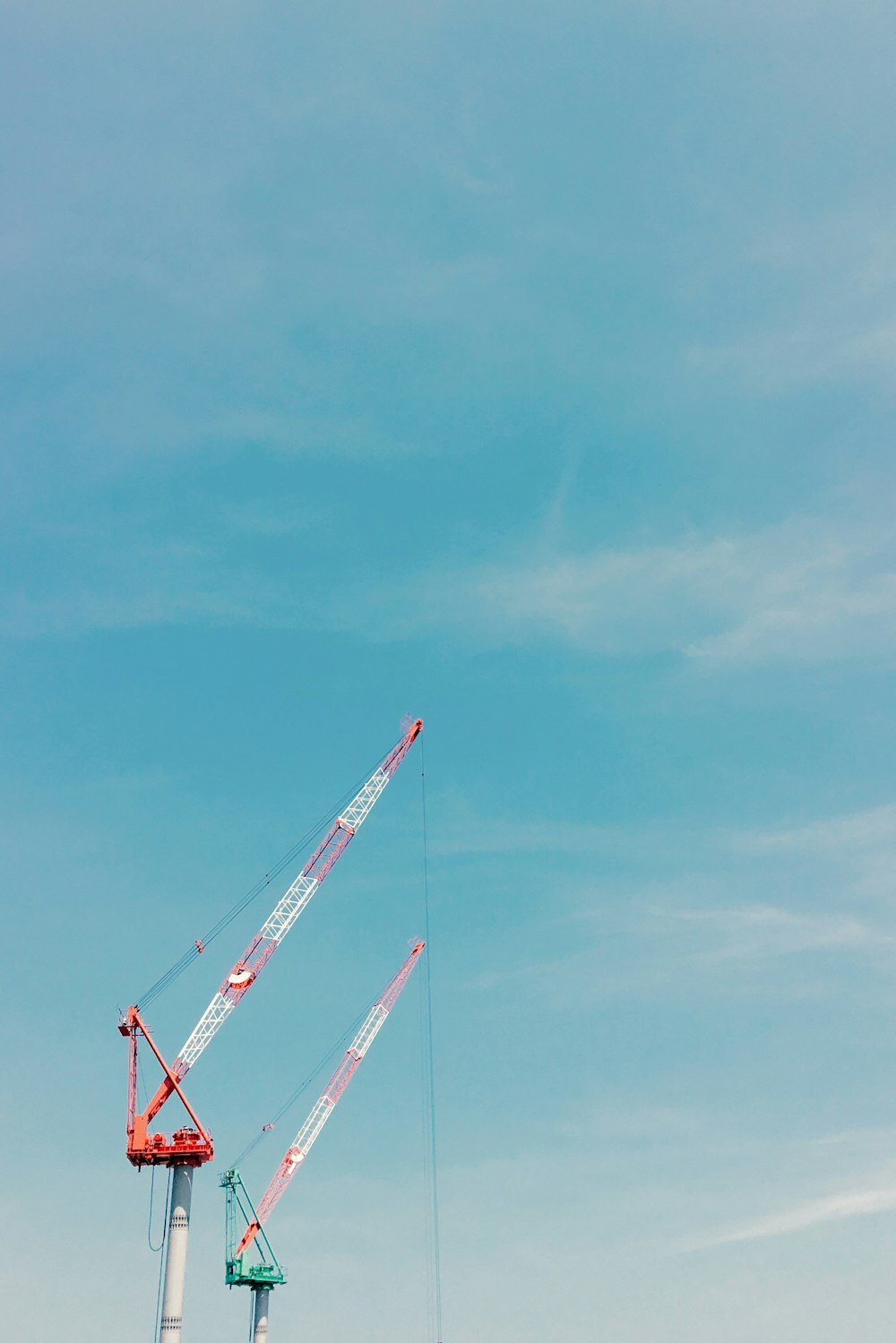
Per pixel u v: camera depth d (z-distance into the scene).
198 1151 165.50
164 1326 156.00
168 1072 170.88
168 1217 163.25
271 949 188.62
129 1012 171.25
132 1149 165.38
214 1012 180.62
